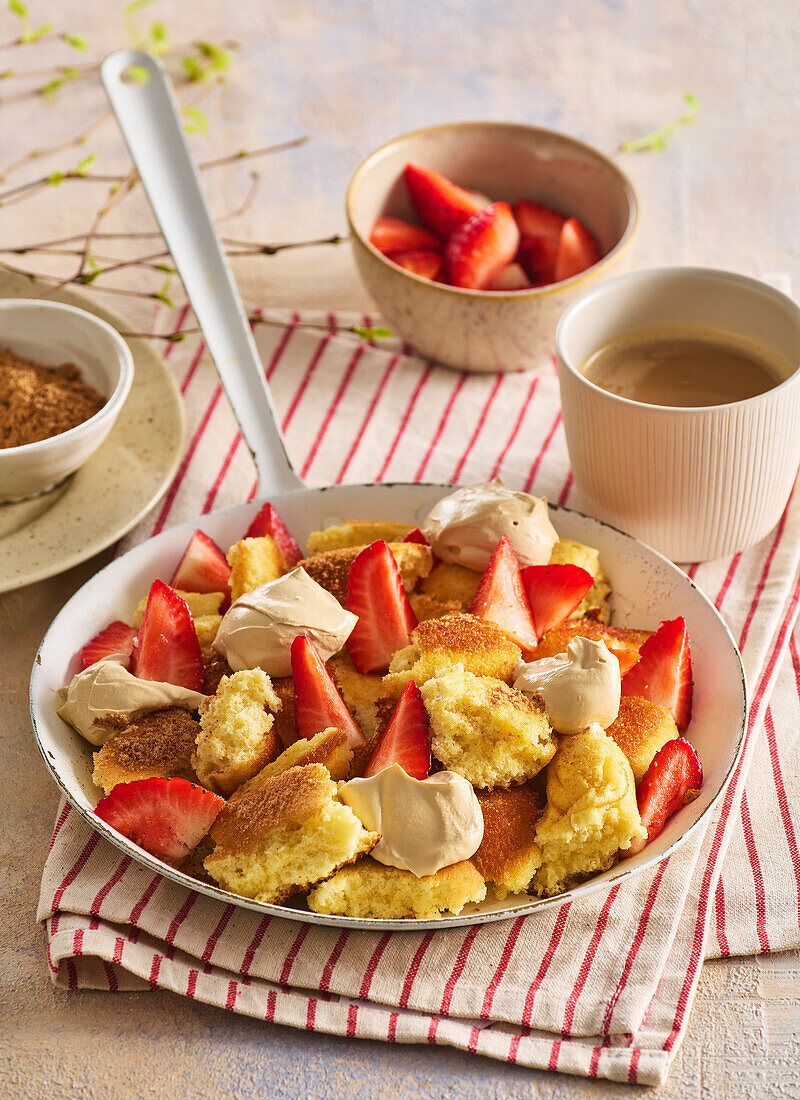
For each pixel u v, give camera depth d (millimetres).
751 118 1273
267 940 895
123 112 1070
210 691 941
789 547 1016
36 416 1035
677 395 1003
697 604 953
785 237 1190
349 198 1109
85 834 922
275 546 982
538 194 1151
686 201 1215
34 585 1018
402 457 1069
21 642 1001
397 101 1295
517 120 1275
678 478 980
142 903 902
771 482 987
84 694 925
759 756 949
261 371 1039
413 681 917
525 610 954
